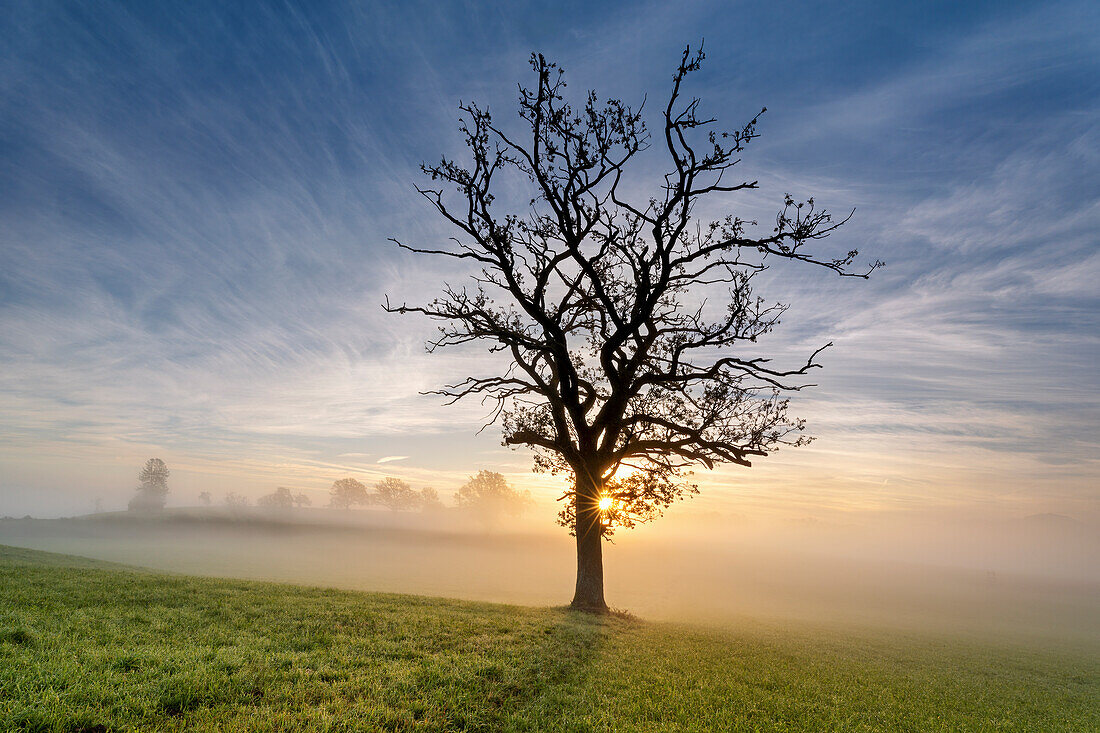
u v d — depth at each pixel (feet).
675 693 33.14
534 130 75.41
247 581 67.82
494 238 78.89
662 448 84.38
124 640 30.96
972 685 55.21
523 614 62.54
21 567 61.93
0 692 21.03
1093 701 56.44
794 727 29.66
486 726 24.77
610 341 80.28
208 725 20.76
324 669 28.94
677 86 70.49
